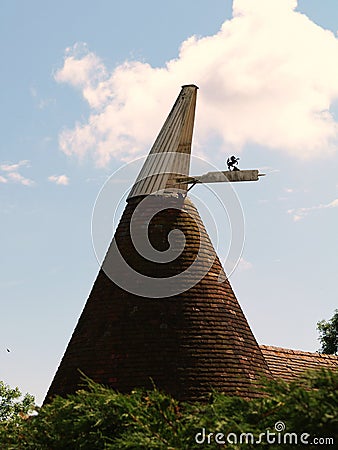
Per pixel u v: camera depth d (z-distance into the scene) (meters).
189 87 21.91
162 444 12.26
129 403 13.76
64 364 19.59
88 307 19.97
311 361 25.00
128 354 18.62
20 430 15.77
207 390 18.12
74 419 14.64
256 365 19.53
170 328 18.84
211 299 19.50
